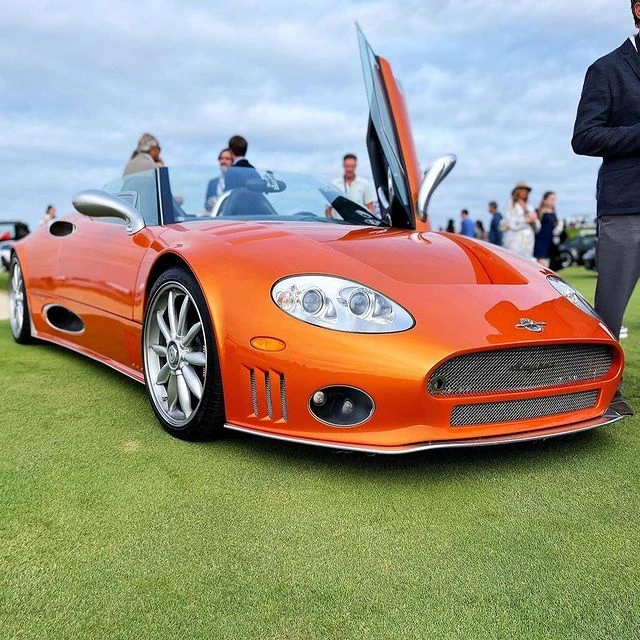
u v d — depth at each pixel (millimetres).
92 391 2775
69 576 1366
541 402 1974
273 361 1874
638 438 2242
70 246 3232
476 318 1891
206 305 2037
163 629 1203
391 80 2959
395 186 2881
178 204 2979
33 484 1811
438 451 2092
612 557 1457
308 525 1596
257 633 1194
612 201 2523
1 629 1198
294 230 2381
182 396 2170
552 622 1227
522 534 1560
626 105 2486
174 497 1741
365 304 1858
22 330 3826
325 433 1854
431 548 1492
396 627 1213
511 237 9562
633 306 6273
